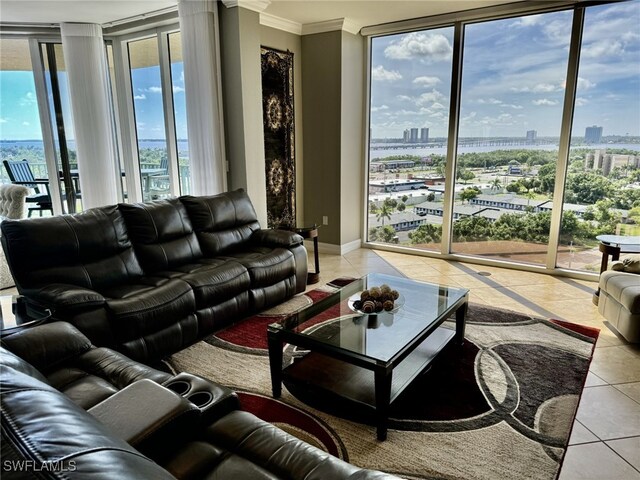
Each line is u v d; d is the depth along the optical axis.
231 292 3.01
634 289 2.73
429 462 1.78
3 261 3.97
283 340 2.17
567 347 2.76
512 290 3.86
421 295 2.71
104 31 4.84
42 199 5.23
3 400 0.72
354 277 4.31
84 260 2.71
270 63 4.59
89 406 1.49
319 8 4.19
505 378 2.40
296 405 2.19
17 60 4.93
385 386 1.85
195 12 3.92
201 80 4.05
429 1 3.98
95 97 4.85
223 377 2.47
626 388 2.30
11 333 1.80
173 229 3.25
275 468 1.19
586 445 1.87
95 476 0.59
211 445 1.29
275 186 4.90
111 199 5.10
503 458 1.80
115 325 2.33
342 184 5.07
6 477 0.55
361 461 1.79
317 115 5.03
